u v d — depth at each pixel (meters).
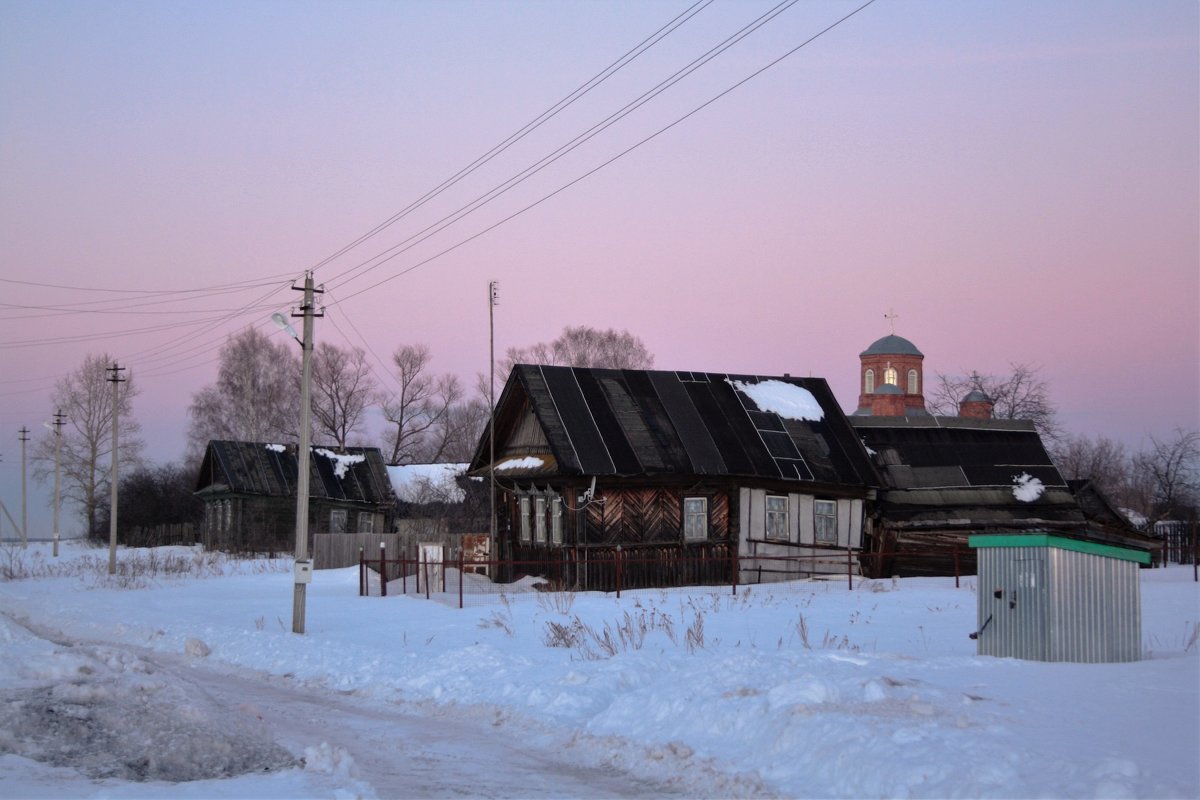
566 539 35.94
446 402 84.69
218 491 62.91
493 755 11.56
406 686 16.08
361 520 64.81
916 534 41.00
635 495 36.47
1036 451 46.03
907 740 9.59
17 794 8.85
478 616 25.73
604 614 25.28
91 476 83.44
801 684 11.46
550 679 14.77
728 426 39.00
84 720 11.39
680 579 36.56
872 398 96.12
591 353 78.00
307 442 24.77
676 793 9.63
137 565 48.19
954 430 45.75
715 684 12.75
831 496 40.16
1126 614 15.39
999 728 10.11
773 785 9.34
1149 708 11.09
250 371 78.94
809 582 35.28
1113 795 7.76
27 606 32.28
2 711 11.43
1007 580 15.49
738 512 37.59
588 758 11.27
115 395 46.31
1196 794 7.79
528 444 40.22
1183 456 64.19
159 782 9.70
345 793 9.17
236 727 11.91
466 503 63.88
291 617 27.47
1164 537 44.22
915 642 19.22
